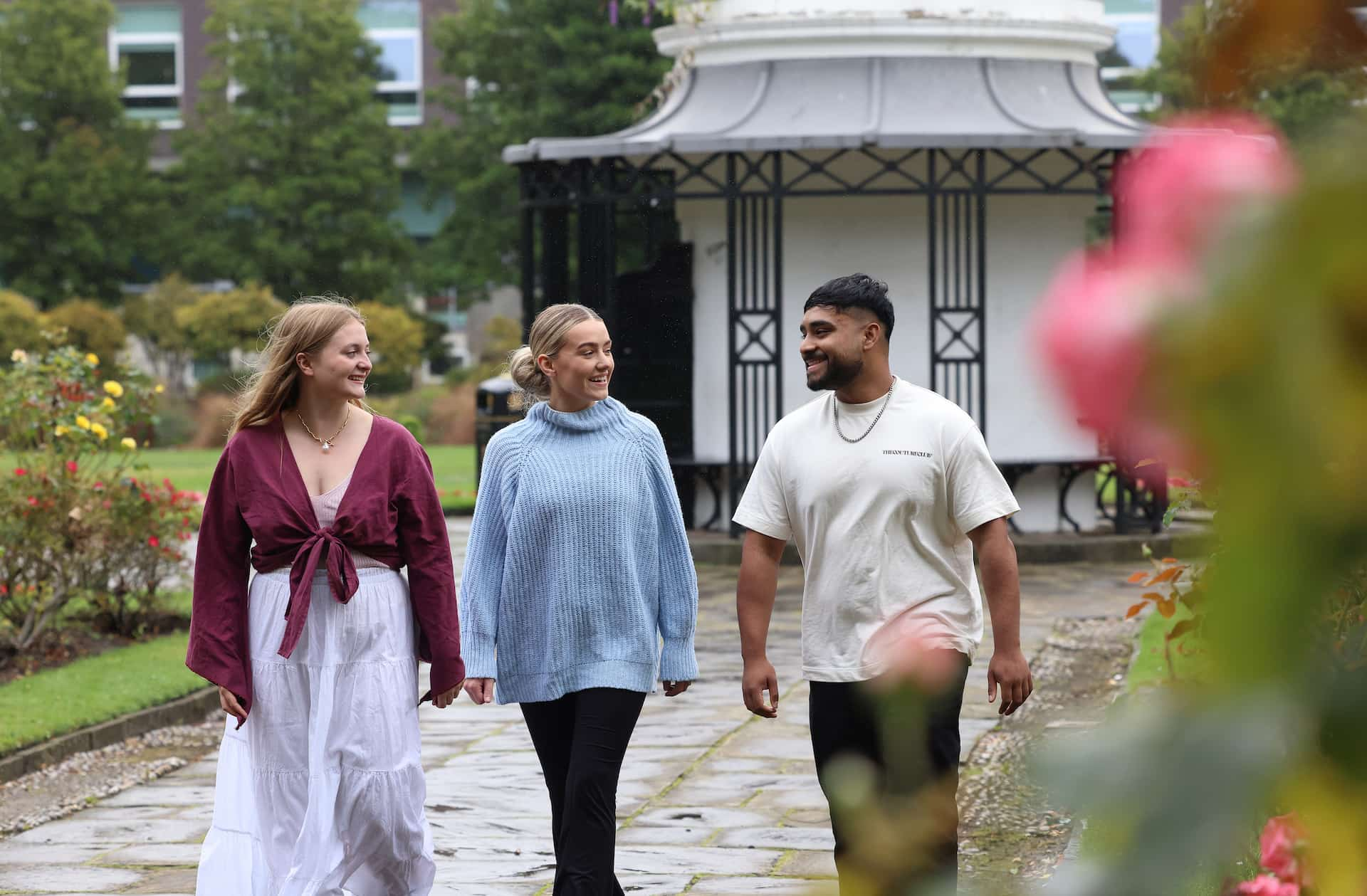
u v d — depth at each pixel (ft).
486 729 35.29
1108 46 66.90
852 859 2.51
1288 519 1.71
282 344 19.04
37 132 186.39
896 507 18.12
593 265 64.95
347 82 180.75
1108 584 56.80
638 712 19.62
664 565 20.22
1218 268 1.69
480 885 23.81
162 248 185.57
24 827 27.53
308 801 18.90
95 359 45.88
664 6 65.87
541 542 19.70
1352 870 1.79
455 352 208.54
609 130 136.15
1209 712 1.86
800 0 63.41
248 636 19.13
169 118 208.74
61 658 41.96
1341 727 1.79
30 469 43.78
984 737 32.22
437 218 212.23
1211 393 1.69
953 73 63.67
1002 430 63.72
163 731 35.68
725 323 65.92
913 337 65.00
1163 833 1.87
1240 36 1.89
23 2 186.39
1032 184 65.21
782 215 64.95
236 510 19.03
